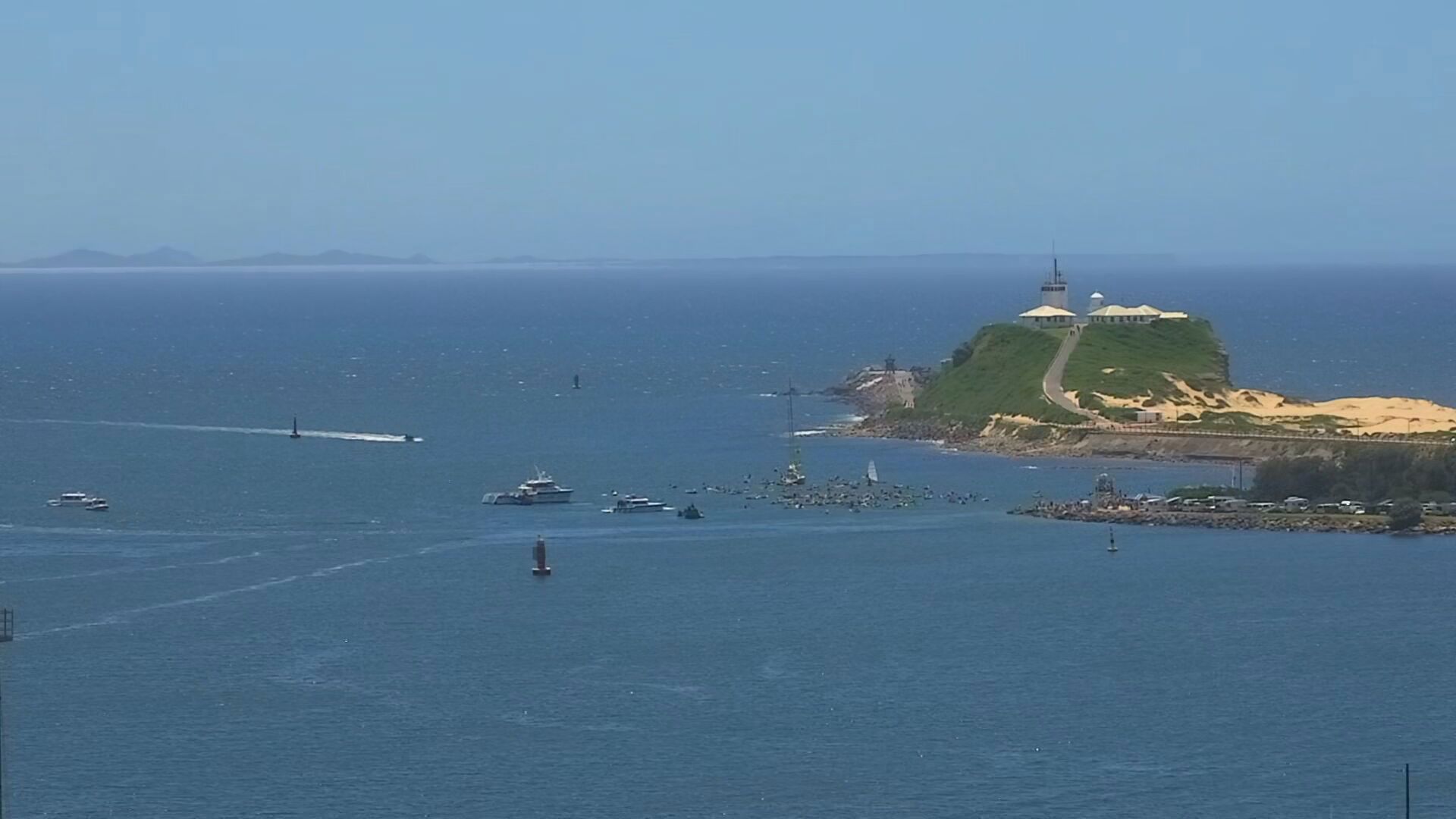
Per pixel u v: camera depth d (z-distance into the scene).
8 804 140.75
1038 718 160.12
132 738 156.12
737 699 166.00
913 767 147.88
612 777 146.62
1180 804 139.75
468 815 138.75
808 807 139.62
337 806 140.75
